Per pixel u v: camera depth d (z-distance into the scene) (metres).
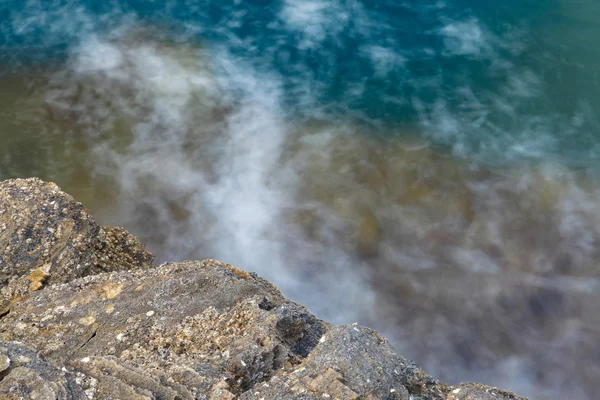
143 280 10.27
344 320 16.38
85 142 21.02
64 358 8.84
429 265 17.72
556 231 18.84
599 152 22.11
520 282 17.39
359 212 19.14
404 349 15.88
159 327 9.32
